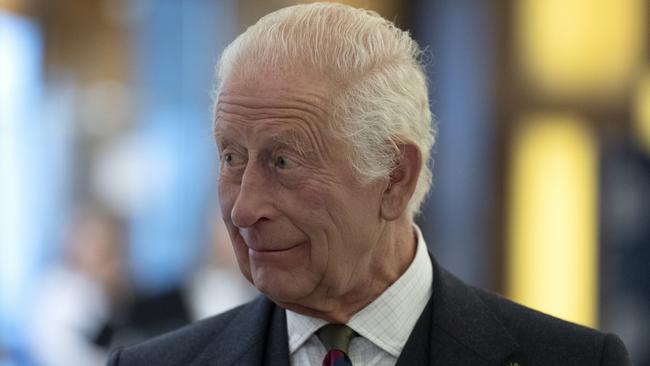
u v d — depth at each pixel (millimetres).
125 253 14672
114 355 6133
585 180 17094
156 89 15453
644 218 17031
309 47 5191
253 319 5953
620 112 17047
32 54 14422
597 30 17047
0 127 14133
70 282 14148
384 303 5664
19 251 14258
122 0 15195
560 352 5621
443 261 17266
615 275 17047
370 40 5332
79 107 14828
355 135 5191
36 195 14406
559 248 17109
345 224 5246
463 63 17234
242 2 15641
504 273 17125
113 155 14992
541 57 17125
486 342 5660
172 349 6051
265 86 5125
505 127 17125
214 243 15180
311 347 5738
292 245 5238
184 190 15430
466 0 17172
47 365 13883
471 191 17203
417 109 5477
